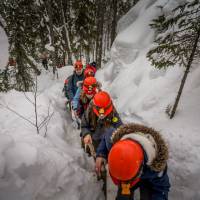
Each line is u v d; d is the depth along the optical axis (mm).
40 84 11078
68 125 5004
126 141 1630
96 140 3195
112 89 7574
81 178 2633
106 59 14523
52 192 2215
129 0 20297
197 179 2924
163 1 8016
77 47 14203
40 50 14180
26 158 2158
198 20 3893
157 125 4379
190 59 3871
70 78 5430
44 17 13633
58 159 2543
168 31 6637
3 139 2254
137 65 7121
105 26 25375
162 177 1923
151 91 5727
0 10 11344
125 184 1573
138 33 7785
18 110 4531
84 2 13156
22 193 1951
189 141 3451
